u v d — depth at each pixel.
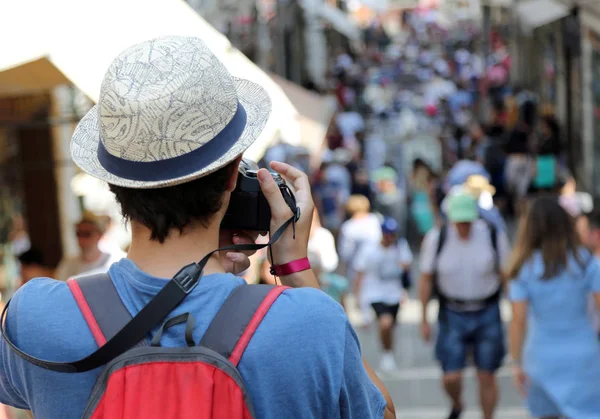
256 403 2.62
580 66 34.16
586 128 33.44
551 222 9.13
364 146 35.22
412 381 14.80
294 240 3.12
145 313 2.68
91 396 2.67
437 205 25.88
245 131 2.85
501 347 11.68
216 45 9.84
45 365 2.71
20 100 15.52
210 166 2.73
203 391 2.56
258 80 10.81
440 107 58.22
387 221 15.30
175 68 2.71
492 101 48.78
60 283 2.90
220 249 2.86
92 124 3.05
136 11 8.38
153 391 2.59
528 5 43.41
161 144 2.71
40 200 17.23
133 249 2.89
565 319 9.16
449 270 11.59
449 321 11.73
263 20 49.59
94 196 14.94
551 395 9.15
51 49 7.42
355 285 15.78
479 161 33.31
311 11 63.91
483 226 11.59
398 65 81.88
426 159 34.31
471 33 89.88
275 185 3.07
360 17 115.75
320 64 65.75
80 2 7.90
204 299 2.72
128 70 2.71
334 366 2.70
